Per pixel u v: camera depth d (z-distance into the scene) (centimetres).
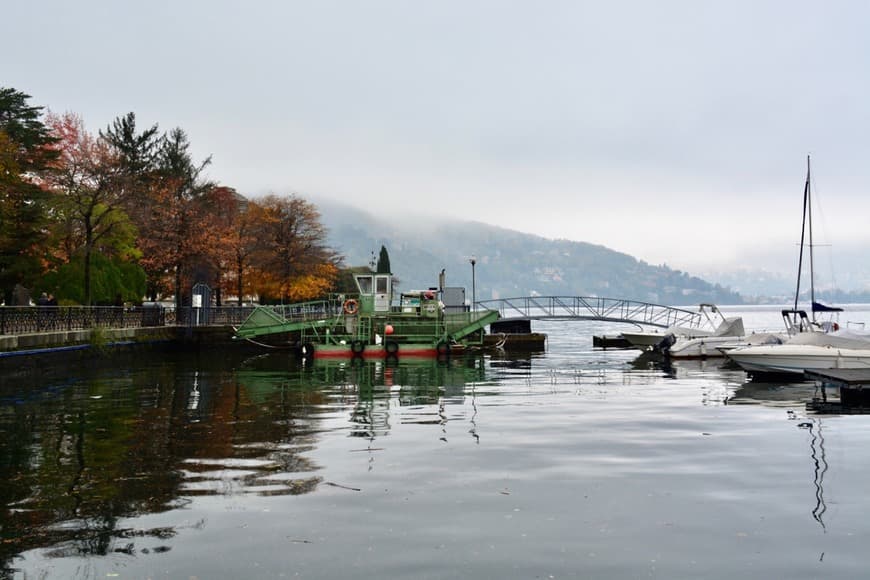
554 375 2945
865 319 12356
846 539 825
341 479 1094
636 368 3322
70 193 4234
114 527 863
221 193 6881
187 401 2073
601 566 744
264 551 784
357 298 4572
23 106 4606
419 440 1417
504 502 968
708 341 3897
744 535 839
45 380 2731
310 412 1836
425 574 721
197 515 909
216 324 5081
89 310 3619
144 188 5062
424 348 4188
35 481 1082
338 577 714
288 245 6384
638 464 1198
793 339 2811
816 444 1381
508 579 711
